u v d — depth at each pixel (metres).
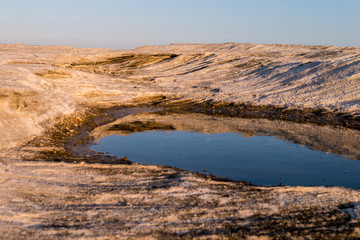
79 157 8.77
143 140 11.42
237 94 20.05
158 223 4.97
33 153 8.57
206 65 26.95
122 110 17.50
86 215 5.14
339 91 17.78
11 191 5.84
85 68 26.30
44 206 5.35
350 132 12.87
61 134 11.30
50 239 4.30
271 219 5.17
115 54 29.19
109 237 4.49
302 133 12.67
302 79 20.34
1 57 23.95
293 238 4.62
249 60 27.06
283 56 28.80
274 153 9.92
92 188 6.31
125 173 7.34
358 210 5.50
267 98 18.78
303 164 8.87
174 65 27.73
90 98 18.56
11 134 9.34
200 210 5.46
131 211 5.36
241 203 5.77
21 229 4.50
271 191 6.40
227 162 8.98
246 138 11.84
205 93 20.69
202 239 4.55
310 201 5.88
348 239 4.63
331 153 9.94
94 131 12.60
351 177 7.89
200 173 7.84
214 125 14.23
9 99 10.07
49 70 18.48
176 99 19.86
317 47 35.62
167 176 7.22
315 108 16.55
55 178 6.72
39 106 11.77
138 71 26.27
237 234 4.70
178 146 10.67
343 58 22.42
